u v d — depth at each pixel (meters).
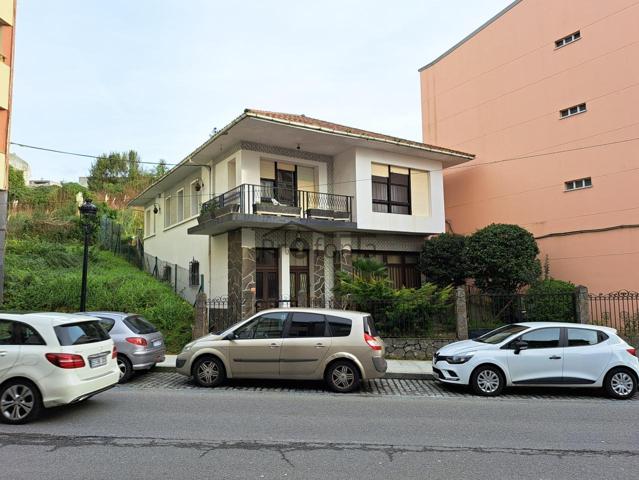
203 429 6.09
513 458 5.12
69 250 23.39
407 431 6.14
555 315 13.63
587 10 17.16
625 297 14.02
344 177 17.69
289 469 4.68
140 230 33.81
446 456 5.16
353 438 5.78
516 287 16.20
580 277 16.91
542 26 18.69
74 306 15.38
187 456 5.04
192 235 19.75
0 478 4.38
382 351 9.30
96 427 6.15
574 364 8.95
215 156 17.92
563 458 5.14
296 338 9.14
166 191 23.77
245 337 9.33
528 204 18.89
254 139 16.11
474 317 13.97
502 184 20.00
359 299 13.73
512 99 19.77
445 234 18.33
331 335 9.12
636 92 15.63
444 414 7.20
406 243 19.20
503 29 20.33
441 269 17.44
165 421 6.48
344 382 8.95
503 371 8.95
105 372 7.22
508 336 9.37
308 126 15.12
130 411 7.07
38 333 6.53
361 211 17.08
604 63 16.58
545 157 18.38
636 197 15.51
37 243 22.56
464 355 9.12
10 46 16.30
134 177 52.16
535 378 8.92
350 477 4.50
